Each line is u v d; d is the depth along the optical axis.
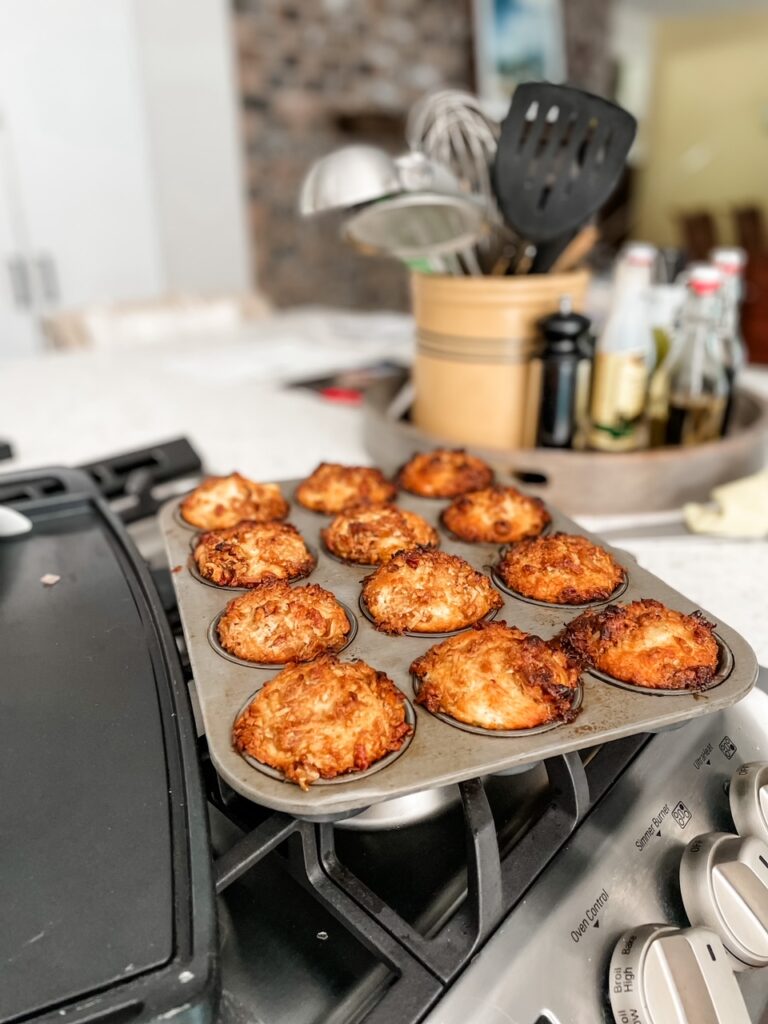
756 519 0.76
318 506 0.69
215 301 2.11
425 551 0.55
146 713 0.44
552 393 0.81
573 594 0.53
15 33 2.59
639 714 0.41
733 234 5.91
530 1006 0.34
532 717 0.41
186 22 2.98
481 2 4.03
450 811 0.44
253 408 1.27
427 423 0.93
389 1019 0.32
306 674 0.41
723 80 5.84
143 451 0.87
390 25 3.75
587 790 0.41
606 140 0.73
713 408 0.90
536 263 0.84
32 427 1.17
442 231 0.78
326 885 0.38
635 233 6.56
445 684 0.43
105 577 0.60
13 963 0.29
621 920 0.38
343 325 2.07
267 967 0.36
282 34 3.35
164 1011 0.28
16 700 0.46
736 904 0.38
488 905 0.35
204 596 0.54
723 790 0.46
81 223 2.91
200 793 0.37
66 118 2.77
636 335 0.83
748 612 0.63
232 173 3.32
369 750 0.38
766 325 3.81
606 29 5.06
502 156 0.74
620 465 0.79
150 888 0.33
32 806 0.38
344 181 0.67
